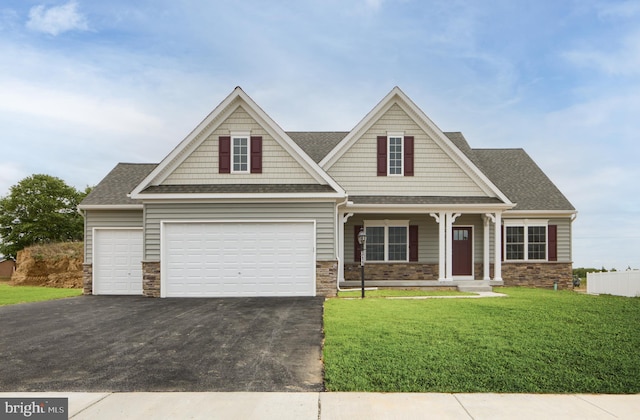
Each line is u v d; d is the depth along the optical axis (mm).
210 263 15656
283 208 15703
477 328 9367
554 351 7621
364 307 12398
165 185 16594
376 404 5570
